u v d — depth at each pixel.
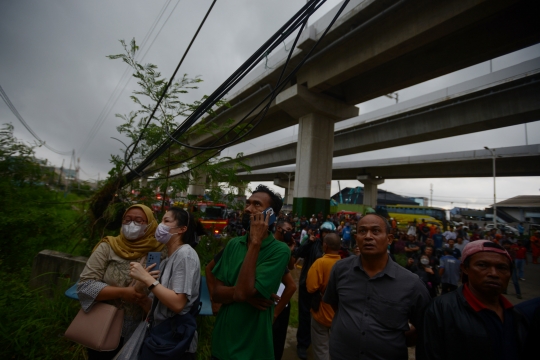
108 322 2.06
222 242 5.13
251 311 1.79
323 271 3.02
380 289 1.87
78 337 2.04
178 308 1.81
